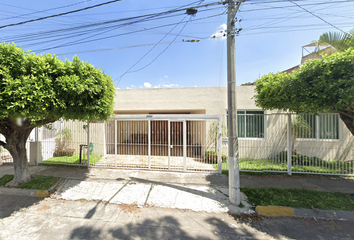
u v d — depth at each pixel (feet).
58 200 13.05
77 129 25.81
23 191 14.35
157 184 15.53
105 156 24.73
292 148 23.31
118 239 8.69
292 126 22.66
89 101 14.25
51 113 12.74
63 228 9.57
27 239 8.65
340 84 11.12
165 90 27.14
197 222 10.27
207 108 25.96
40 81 11.39
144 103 27.53
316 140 22.80
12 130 15.28
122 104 27.96
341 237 9.00
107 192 14.07
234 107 12.27
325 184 15.25
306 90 12.83
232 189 12.21
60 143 25.58
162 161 22.70
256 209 11.52
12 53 11.30
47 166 20.98
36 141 22.13
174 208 11.85
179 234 9.12
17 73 11.34
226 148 24.23
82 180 16.40
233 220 10.54
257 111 25.17
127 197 13.28
